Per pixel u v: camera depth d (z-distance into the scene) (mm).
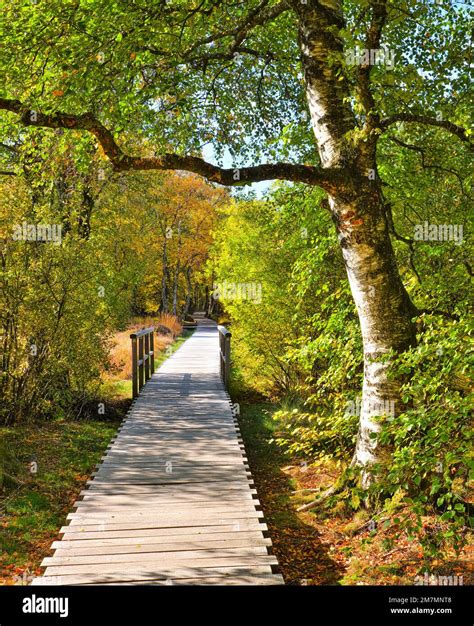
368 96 5074
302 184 8953
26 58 6672
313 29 5664
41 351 9391
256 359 12562
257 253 12180
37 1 6090
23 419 9625
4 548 5328
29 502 6441
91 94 6340
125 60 6223
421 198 7629
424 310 6320
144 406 10812
